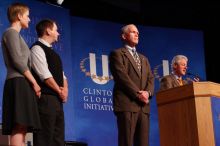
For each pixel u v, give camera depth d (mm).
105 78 7586
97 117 7363
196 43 8352
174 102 4363
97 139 7281
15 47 4004
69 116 6965
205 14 8812
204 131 4117
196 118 4137
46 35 4574
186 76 8055
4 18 6539
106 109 7465
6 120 3941
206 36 8766
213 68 8625
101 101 7461
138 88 4738
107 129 7395
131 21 8648
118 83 4766
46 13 7105
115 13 8500
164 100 4461
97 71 7566
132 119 4676
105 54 7719
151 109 7738
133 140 4789
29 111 3953
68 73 7141
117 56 4852
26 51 4141
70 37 7359
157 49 8148
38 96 4133
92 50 7637
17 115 3879
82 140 7160
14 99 3939
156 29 8234
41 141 4250
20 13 4203
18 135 3977
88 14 8359
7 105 3971
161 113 4492
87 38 7648
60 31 7207
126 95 4727
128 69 4848
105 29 7836
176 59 5668
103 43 7754
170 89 4406
